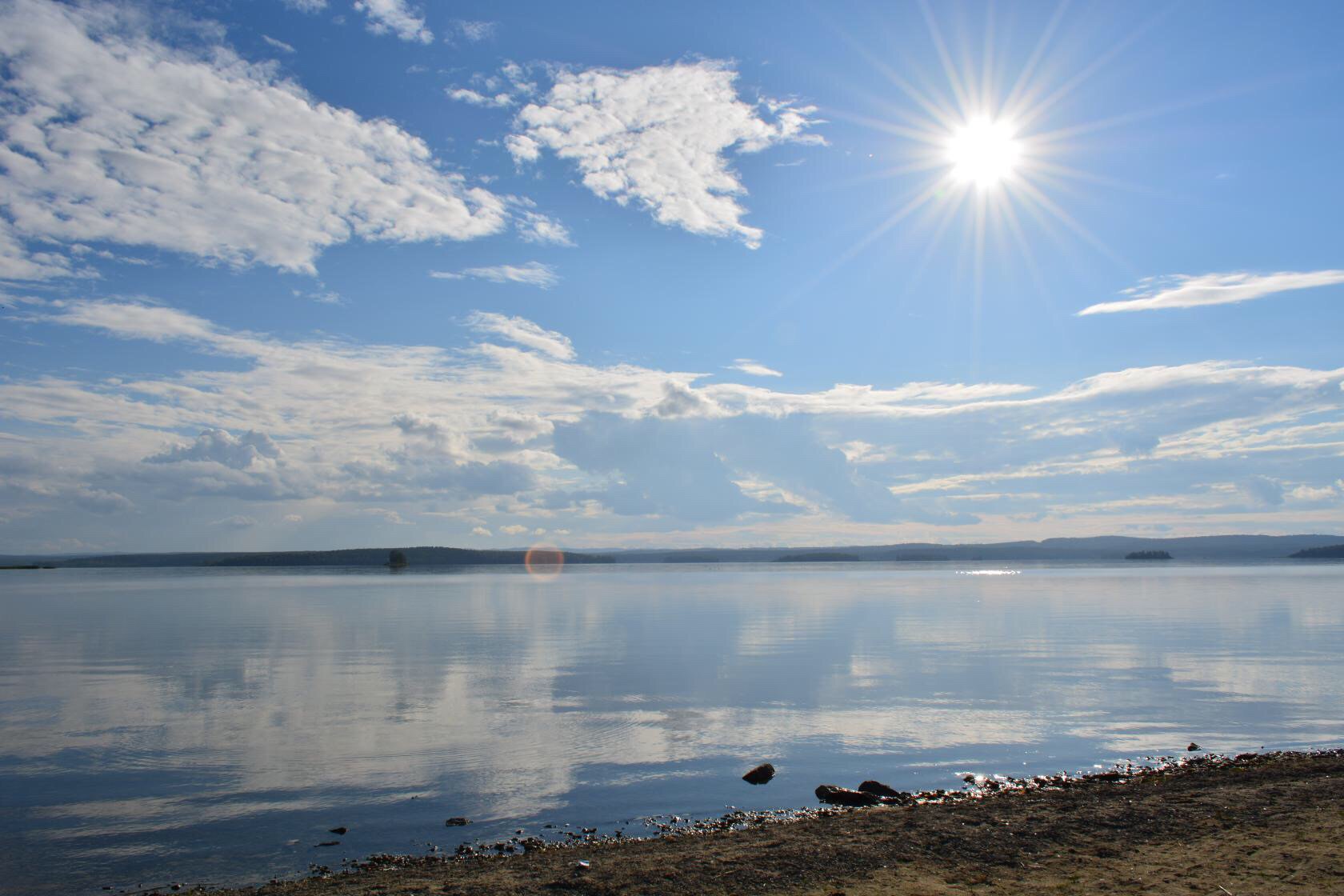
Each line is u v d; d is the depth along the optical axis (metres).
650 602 96.88
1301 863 12.89
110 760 22.36
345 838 16.72
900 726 26.34
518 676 37.09
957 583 154.50
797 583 162.88
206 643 51.41
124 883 14.61
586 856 15.12
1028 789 19.23
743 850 14.92
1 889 14.44
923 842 14.93
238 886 14.31
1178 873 12.78
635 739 24.61
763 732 25.48
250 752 23.17
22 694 32.25
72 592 127.69
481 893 13.09
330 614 77.38
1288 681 34.81
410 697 31.67
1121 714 28.08
